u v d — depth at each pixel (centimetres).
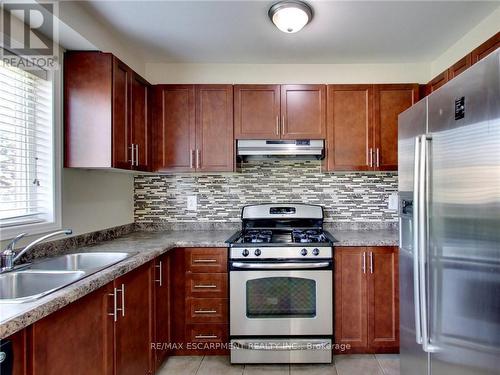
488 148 101
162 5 179
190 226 279
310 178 276
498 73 97
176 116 251
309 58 259
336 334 222
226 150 250
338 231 265
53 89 181
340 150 248
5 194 158
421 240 137
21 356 96
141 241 223
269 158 266
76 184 200
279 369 212
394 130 248
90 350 129
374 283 221
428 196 137
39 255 169
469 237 111
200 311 224
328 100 249
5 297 138
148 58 258
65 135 188
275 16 184
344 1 176
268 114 250
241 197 277
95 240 218
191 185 279
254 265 214
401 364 179
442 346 129
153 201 279
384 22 200
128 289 160
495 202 99
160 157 251
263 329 216
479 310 107
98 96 189
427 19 196
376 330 222
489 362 103
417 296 140
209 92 251
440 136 130
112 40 215
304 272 214
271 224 269
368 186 275
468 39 216
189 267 224
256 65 271
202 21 198
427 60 263
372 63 269
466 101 112
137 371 170
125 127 207
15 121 164
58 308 107
